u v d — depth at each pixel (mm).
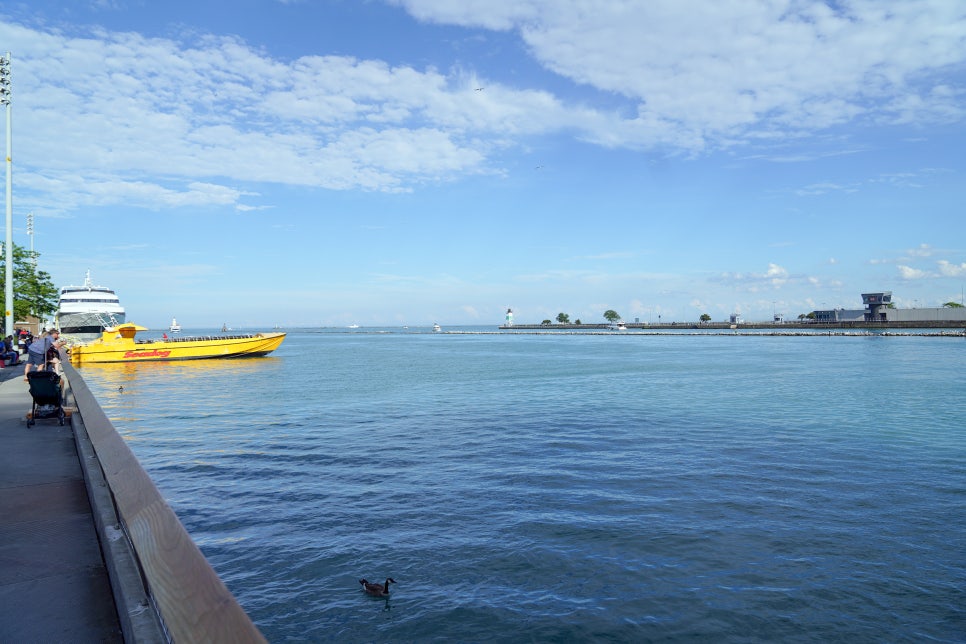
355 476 15203
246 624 1994
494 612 8141
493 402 30766
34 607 4137
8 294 34188
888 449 18156
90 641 3660
